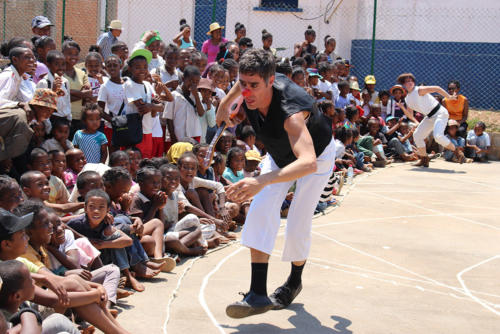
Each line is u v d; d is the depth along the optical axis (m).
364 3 15.22
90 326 3.90
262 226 4.02
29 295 3.35
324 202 7.90
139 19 14.38
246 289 4.90
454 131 12.91
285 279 5.19
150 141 7.42
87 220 4.69
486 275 5.55
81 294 3.75
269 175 3.54
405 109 12.75
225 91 9.12
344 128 10.12
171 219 5.99
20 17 14.78
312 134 4.08
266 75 3.75
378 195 9.11
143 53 7.18
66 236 4.38
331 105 9.80
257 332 4.05
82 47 14.77
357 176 10.69
